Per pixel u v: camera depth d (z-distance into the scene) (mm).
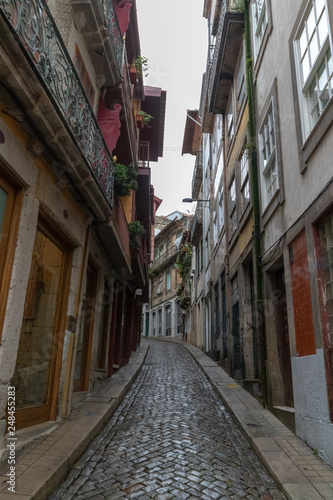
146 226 16297
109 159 6906
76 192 5566
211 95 12281
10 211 3986
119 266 10508
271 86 6922
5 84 3467
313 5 5117
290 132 5785
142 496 3375
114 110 7918
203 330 18094
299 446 4629
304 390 4855
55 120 4121
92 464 4152
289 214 5719
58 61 4336
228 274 11289
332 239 4312
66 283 5848
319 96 4918
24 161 4051
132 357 15406
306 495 3332
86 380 7461
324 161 4469
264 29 7750
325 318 4395
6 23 3002
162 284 34875
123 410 6852
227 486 3650
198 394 8594
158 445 4828
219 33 10422
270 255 6723
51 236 5266
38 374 4965
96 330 8086
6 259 3895
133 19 9836
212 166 16500
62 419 5355
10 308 3824
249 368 8586
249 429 5379
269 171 7266
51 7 5004
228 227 11617
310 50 5195
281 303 6711
